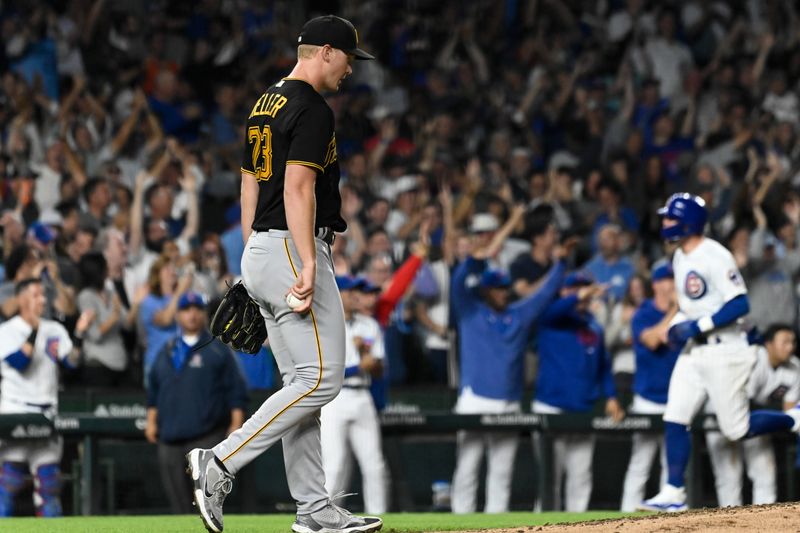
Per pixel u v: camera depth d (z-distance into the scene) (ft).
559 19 192.34
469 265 107.14
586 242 143.54
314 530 54.60
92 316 103.24
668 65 185.47
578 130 169.78
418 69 177.88
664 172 164.66
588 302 110.22
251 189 54.24
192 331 99.55
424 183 144.77
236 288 55.52
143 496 105.29
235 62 166.71
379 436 98.68
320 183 52.95
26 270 105.91
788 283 136.15
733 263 81.66
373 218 132.98
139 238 124.36
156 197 124.57
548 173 160.25
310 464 54.70
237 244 124.26
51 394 99.19
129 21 164.96
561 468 108.88
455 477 108.58
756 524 52.44
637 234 147.84
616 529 53.11
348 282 98.43
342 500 97.19
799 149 176.14
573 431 106.52
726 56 189.78
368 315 99.09
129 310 117.50
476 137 166.81
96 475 99.81
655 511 82.94
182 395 98.07
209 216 137.18
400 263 126.00
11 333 97.25
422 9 184.14
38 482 96.73
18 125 139.85
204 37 169.17
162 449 98.84
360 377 97.55
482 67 180.14
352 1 183.62
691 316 83.30
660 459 115.44
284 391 52.80
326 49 52.95
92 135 145.48
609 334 122.21
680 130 176.14
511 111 174.29
